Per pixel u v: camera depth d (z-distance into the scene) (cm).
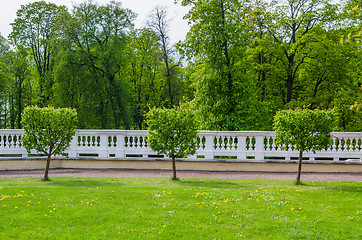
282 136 1277
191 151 1346
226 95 2256
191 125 1349
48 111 1313
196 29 2261
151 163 1661
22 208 847
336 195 1012
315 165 1586
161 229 719
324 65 2775
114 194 995
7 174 1485
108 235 685
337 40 2744
